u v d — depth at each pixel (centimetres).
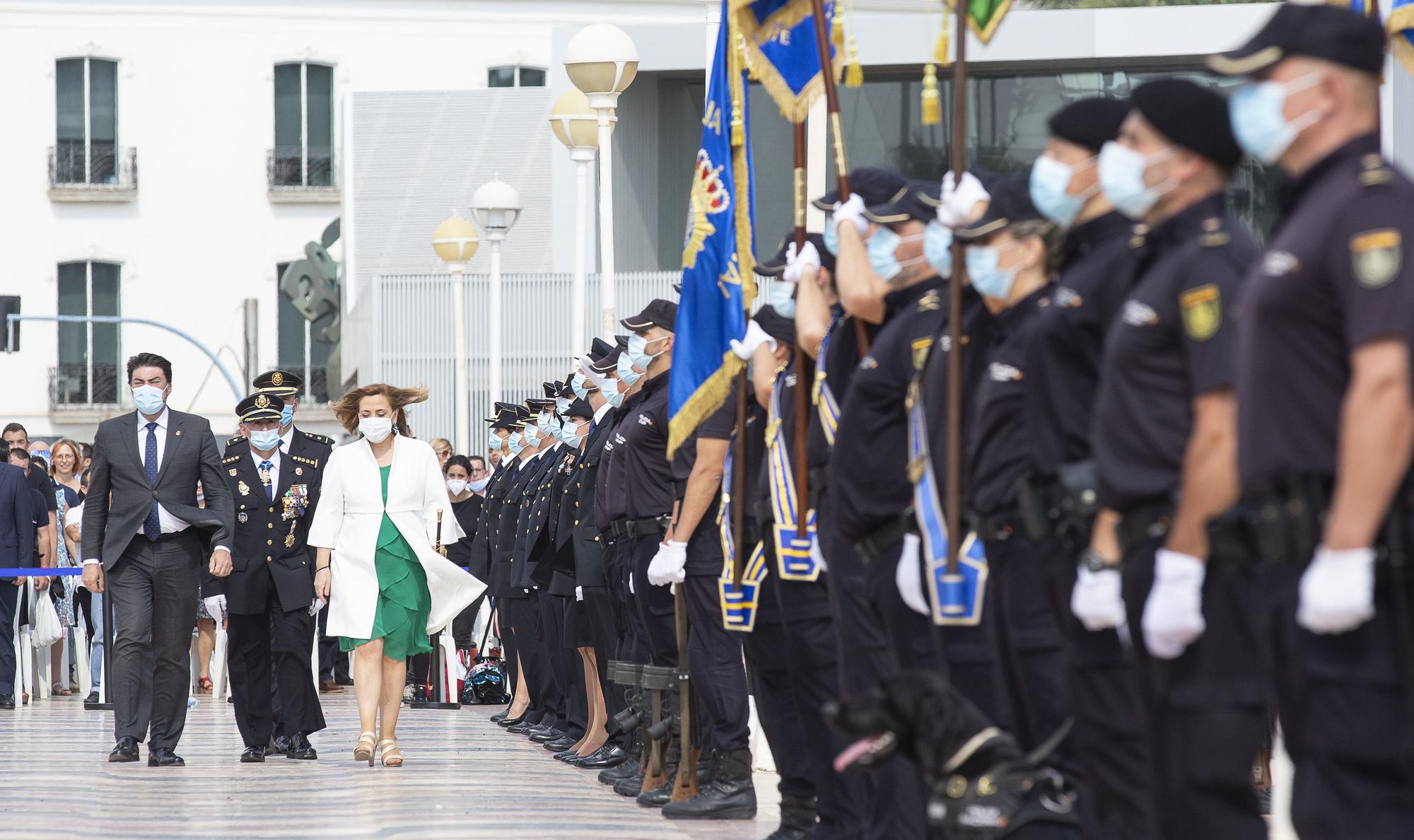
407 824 2292
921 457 1410
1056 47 5538
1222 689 1054
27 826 2311
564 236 6769
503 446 4591
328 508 3069
